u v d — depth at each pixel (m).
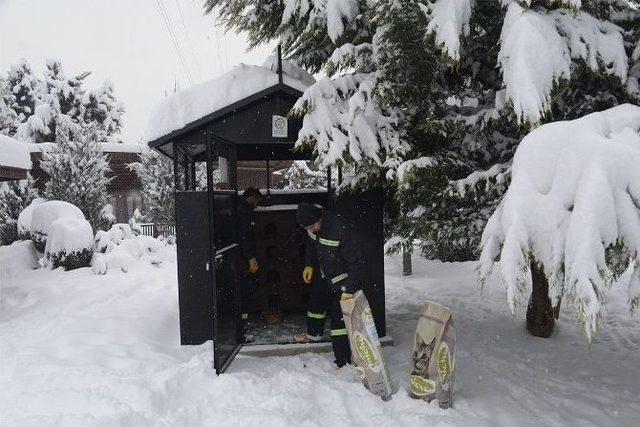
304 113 4.79
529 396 4.07
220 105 4.97
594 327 2.60
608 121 3.12
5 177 9.48
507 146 5.38
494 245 3.28
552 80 3.84
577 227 2.72
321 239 4.29
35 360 4.46
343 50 4.86
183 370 4.14
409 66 4.65
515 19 3.99
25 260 11.91
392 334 5.98
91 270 11.11
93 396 3.60
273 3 6.48
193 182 6.80
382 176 5.14
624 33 4.66
